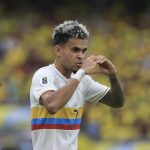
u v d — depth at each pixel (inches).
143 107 1424.7
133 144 1251.8
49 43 1707.7
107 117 1402.6
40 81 498.3
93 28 1791.3
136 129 1370.6
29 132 1240.8
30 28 1803.6
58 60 512.1
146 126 1381.6
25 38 1743.4
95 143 1326.3
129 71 1560.0
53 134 502.0
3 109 1379.2
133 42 1691.7
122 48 1664.6
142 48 1652.3
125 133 1350.9
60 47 506.0
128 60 1600.6
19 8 1919.3
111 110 1417.3
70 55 498.3
